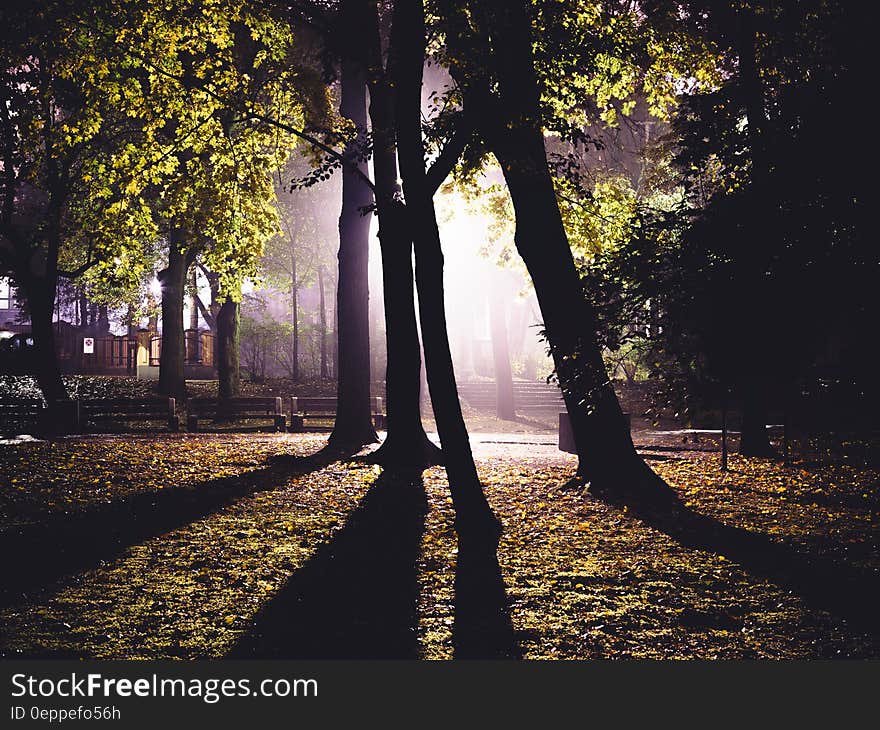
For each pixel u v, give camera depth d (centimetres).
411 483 1614
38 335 2992
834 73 877
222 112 2445
